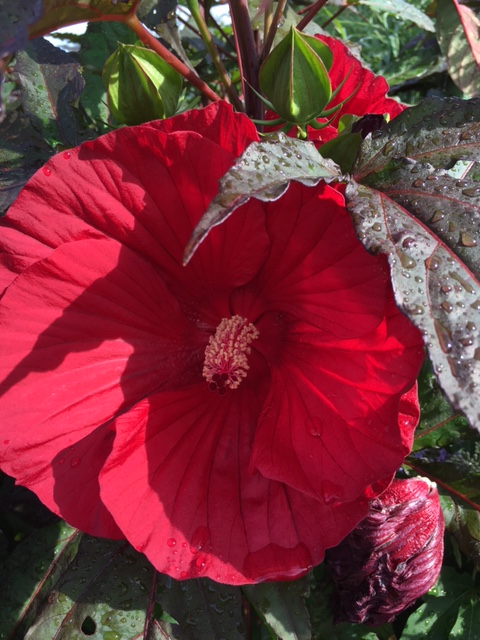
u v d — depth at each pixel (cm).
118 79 25
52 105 28
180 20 36
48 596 25
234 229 21
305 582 23
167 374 24
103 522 21
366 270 19
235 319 24
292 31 22
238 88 38
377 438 20
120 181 20
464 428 27
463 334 16
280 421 22
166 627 24
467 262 17
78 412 22
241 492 22
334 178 19
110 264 21
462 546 27
